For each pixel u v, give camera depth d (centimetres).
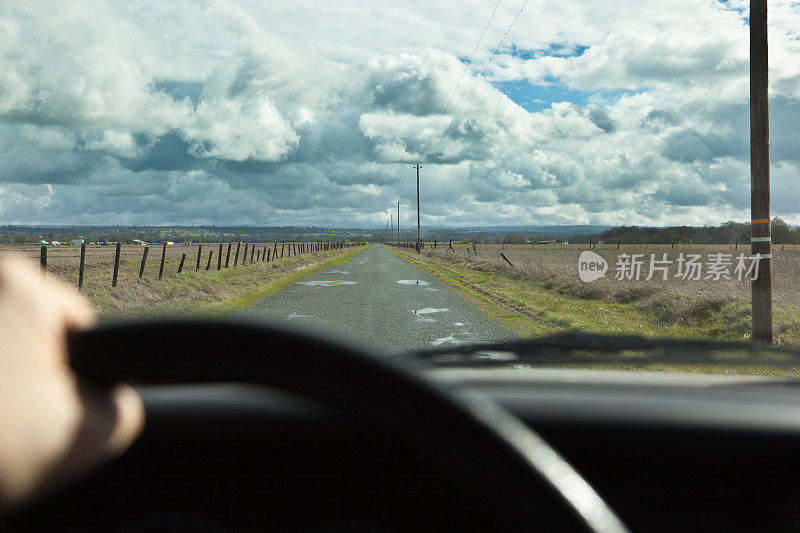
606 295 1349
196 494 74
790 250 4953
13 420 23
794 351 182
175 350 36
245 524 73
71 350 29
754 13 773
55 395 26
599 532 44
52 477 25
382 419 45
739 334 852
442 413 45
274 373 42
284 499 72
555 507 45
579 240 9006
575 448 95
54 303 29
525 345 197
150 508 72
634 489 95
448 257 4034
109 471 70
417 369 47
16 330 25
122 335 33
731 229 7038
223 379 39
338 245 9169
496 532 67
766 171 775
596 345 191
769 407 114
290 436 70
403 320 992
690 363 180
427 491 67
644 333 870
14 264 28
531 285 1784
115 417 31
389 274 2369
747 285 1288
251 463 73
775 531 94
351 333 849
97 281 1381
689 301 1048
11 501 23
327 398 43
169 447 72
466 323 959
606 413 107
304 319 1000
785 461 94
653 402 118
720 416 105
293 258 3959
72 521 68
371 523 70
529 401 117
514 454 46
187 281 1544
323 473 71
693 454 94
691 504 93
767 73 774
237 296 1438
